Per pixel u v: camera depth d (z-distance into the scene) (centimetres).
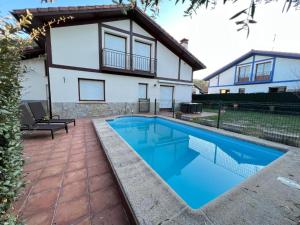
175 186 271
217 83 1908
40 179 214
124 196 169
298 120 541
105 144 333
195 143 510
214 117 779
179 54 1085
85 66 750
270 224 139
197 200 235
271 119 601
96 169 246
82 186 201
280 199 173
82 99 768
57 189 193
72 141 384
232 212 151
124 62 872
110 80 833
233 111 777
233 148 456
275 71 1362
